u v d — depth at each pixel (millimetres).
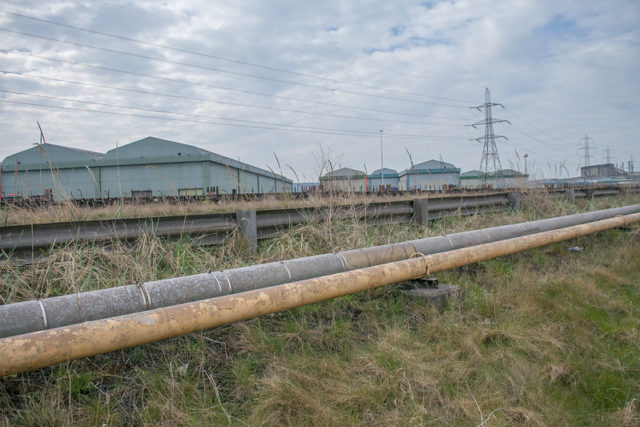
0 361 2307
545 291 5094
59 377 2949
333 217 6562
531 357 3602
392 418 2723
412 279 4906
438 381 3133
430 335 3887
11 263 4285
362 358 3416
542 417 2807
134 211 8406
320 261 4504
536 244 6438
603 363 3502
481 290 5070
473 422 2709
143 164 36906
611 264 6617
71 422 2545
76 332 2543
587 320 4328
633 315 4625
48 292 3967
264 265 4148
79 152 37188
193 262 5051
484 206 9898
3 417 2553
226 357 3479
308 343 3715
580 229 7504
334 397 2904
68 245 4676
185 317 2932
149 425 2576
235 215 5816
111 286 4215
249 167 28141
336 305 4500
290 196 9562
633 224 9688
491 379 3217
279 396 2850
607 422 2801
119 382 3080
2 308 2873
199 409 2754
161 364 3299
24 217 6324
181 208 8805
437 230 7703
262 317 4172
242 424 2641
